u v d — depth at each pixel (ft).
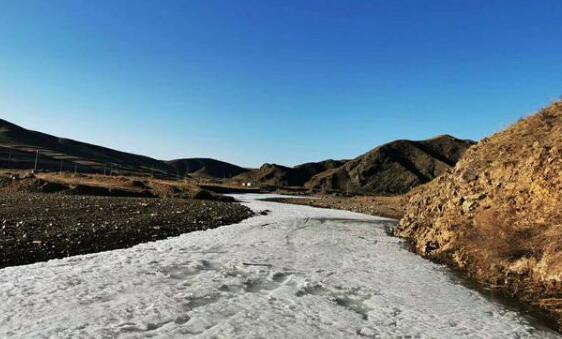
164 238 90.48
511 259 62.90
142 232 92.63
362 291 55.77
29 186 193.57
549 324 46.60
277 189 616.39
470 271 69.51
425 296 55.01
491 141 98.22
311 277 61.67
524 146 80.79
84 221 99.09
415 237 103.86
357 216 185.37
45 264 59.21
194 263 65.16
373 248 92.84
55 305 42.01
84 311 40.83
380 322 44.09
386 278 63.98
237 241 91.61
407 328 42.75
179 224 111.14
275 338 37.37
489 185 82.48
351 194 631.97
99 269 57.62
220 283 54.85
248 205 226.79
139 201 168.04
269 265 68.03
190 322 39.78
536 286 55.26
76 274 54.19
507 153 84.84
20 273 53.26
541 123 84.64
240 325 39.91
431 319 46.03
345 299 51.83
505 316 48.57
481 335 42.01
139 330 37.06
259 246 86.48
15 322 37.17
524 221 67.67
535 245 61.11
